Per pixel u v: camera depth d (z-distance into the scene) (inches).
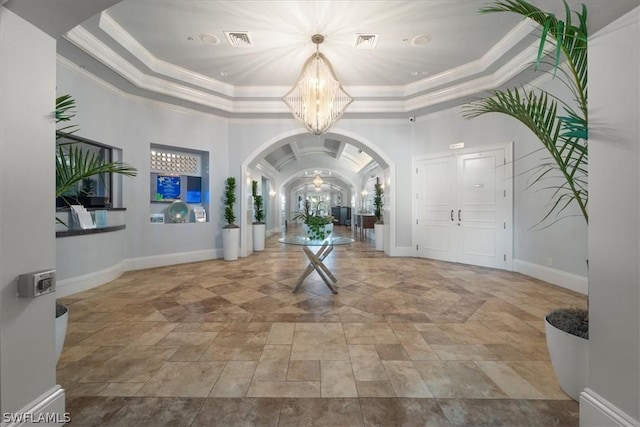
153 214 231.5
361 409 67.2
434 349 95.0
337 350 94.4
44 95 58.3
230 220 252.4
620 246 51.6
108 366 85.0
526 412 66.2
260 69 194.7
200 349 95.1
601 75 55.4
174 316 123.3
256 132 258.1
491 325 113.7
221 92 218.1
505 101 76.0
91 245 166.9
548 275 173.3
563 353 70.8
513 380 78.3
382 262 235.5
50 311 58.7
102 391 73.6
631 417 49.4
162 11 135.4
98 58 152.3
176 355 91.3
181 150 240.1
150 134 215.8
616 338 52.1
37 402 55.3
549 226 172.1
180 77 195.2
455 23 143.6
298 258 257.6
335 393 72.9
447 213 236.1
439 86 203.8
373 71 195.9
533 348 95.7
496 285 168.4
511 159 198.5
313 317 122.1
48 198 58.8
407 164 258.4
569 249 160.4
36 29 56.4
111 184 199.0
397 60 180.9
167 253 227.8
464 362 87.3
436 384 76.5
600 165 55.5
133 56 164.7
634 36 49.8
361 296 149.9
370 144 255.8
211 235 252.2
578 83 64.6
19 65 53.3
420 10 134.4
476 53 173.0
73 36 136.6
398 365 85.6
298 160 546.9
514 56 162.9
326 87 161.8
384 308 132.7
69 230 153.3
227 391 73.8
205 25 145.6
